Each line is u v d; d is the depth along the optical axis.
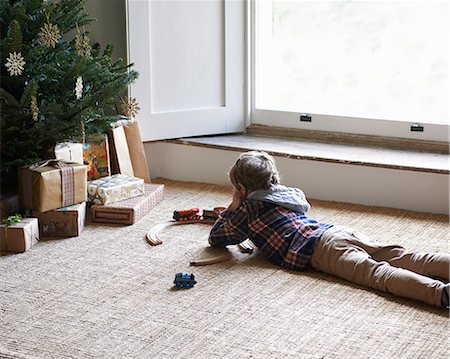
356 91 4.33
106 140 3.77
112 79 3.69
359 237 2.98
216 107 4.34
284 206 3.06
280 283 2.85
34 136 3.41
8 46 3.31
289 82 4.47
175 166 4.27
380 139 4.12
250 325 2.53
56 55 3.53
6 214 3.35
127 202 3.59
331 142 4.25
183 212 3.51
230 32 4.28
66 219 3.33
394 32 4.19
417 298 2.67
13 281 2.88
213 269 2.99
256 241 3.06
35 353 2.36
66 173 3.34
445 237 3.35
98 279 2.90
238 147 4.09
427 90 4.17
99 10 4.20
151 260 3.08
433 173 3.64
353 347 2.38
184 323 2.54
